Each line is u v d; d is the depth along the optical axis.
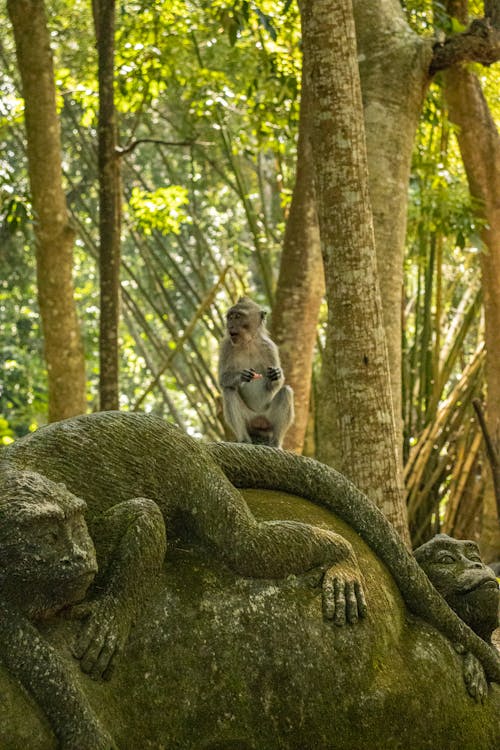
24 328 22.83
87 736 4.26
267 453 5.69
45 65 11.67
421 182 12.07
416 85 9.84
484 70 12.87
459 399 12.88
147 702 4.57
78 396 12.28
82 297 24.36
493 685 5.57
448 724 5.14
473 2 13.34
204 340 23.73
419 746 5.02
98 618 4.57
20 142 16.30
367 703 4.93
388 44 9.86
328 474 5.75
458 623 5.55
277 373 8.98
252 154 14.86
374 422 7.90
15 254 21.42
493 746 5.30
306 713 4.82
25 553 4.23
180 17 13.99
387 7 10.06
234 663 4.77
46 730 4.25
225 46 14.31
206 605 4.87
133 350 23.75
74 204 22.50
